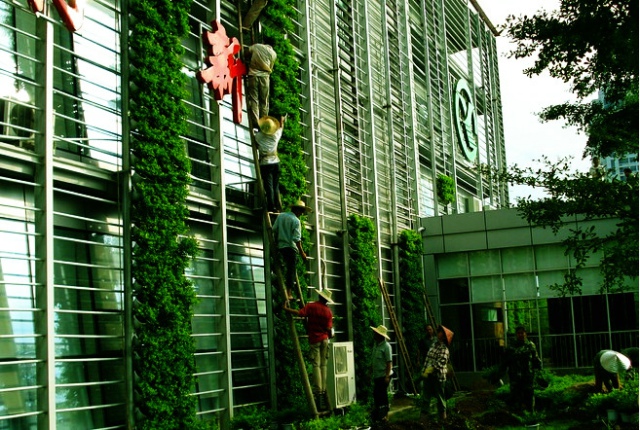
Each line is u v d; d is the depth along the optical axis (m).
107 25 10.89
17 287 8.91
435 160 25.03
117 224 10.05
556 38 10.04
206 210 12.04
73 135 10.00
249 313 13.13
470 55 30.75
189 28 11.75
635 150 11.28
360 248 17.25
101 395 9.90
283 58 14.70
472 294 22.48
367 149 19.47
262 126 12.46
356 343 16.61
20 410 8.71
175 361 10.41
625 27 9.27
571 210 11.33
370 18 21.16
